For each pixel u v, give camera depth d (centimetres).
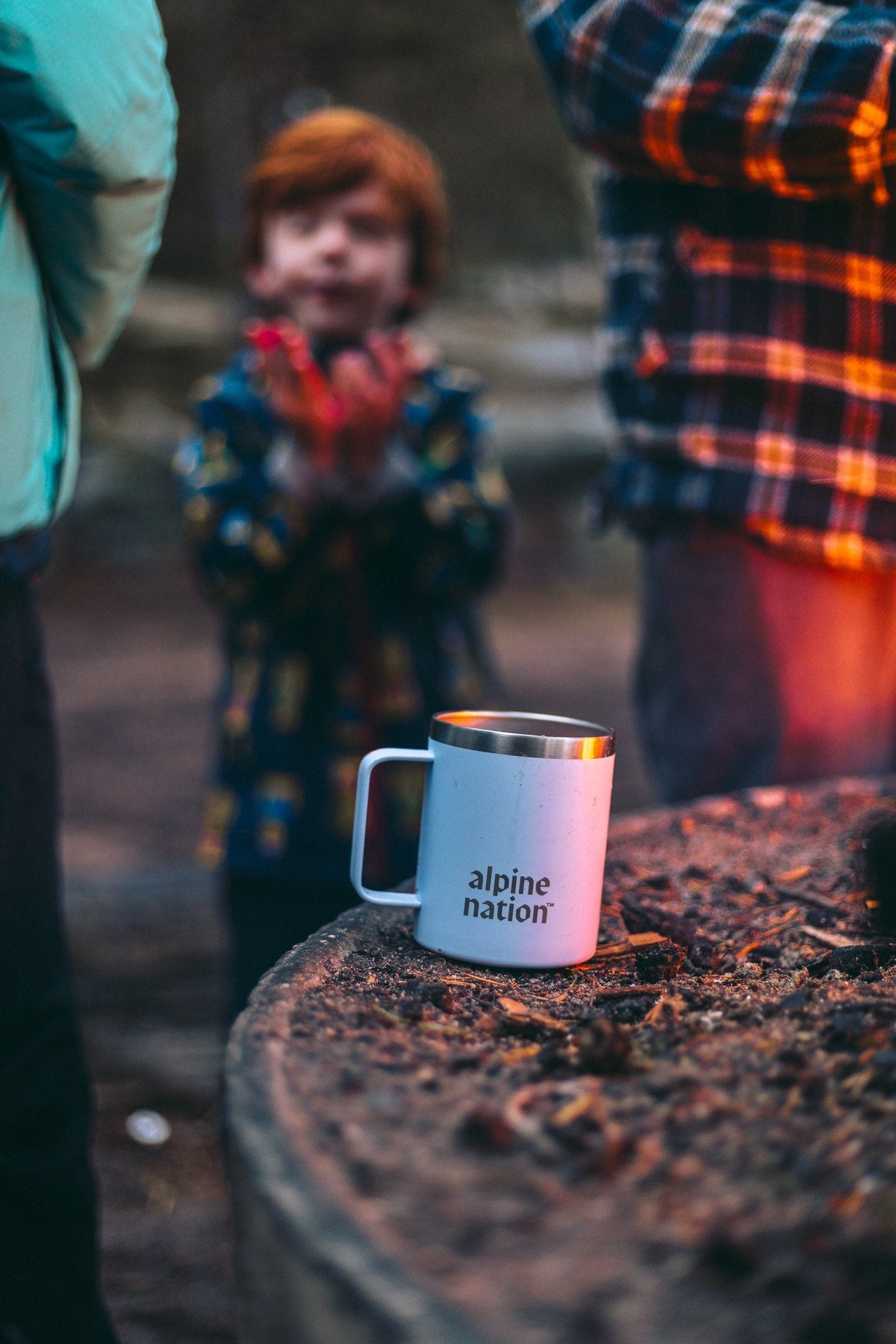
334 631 188
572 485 953
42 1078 112
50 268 115
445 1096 56
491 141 902
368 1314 40
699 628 136
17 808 110
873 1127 53
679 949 78
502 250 1039
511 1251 44
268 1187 47
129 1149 199
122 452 890
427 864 80
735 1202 47
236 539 186
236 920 190
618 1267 43
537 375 1018
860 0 117
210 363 930
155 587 824
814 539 127
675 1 121
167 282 981
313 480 184
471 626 205
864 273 124
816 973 76
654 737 148
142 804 425
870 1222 46
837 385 126
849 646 134
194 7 695
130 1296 158
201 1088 219
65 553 838
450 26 758
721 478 128
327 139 198
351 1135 51
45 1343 110
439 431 200
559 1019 69
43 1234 111
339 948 77
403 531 190
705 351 129
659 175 126
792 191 119
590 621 789
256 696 190
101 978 263
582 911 78
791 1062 60
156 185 111
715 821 110
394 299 210
